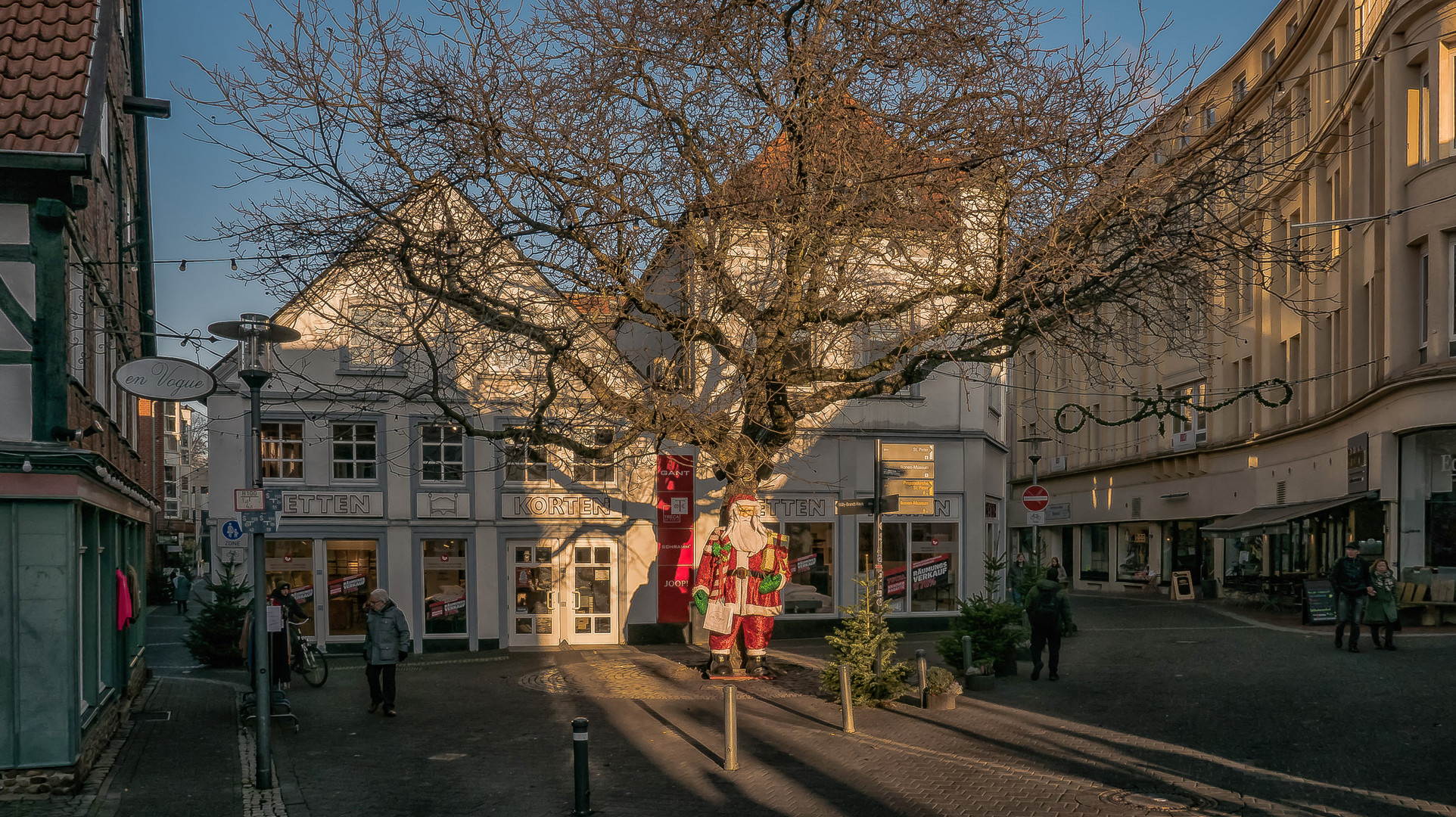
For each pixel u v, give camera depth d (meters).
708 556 16.84
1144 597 39.62
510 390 21.91
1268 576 31.08
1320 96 29.11
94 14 11.13
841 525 23.31
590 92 14.37
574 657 20.45
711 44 14.41
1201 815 8.41
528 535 22.53
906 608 23.44
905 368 15.85
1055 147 13.67
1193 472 38.25
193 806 9.34
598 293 14.91
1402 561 23.05
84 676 11.60
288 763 11.14
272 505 10.45
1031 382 52.94
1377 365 24.39
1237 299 35.03
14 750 9.64
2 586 9.67
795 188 14.34
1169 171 14.02
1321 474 28.48
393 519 22.12
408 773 10.62
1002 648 16.03
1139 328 16.48
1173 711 12.71
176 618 33.94
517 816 8.96
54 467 9.76
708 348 20.38
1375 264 24.59
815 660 18.89
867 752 11.03
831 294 15.43
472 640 22.22
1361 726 11.38
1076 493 48.75
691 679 16.77
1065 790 9.27
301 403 21.91
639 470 22.89
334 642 21.78
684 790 9.70
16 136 9.95
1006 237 14.26
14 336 9.93
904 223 14.45
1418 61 22.80
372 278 14.92
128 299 18.89
